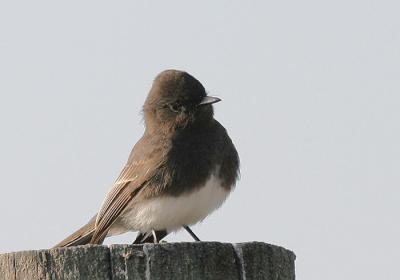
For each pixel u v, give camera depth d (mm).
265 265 8633
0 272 8414
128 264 8219
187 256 8328
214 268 8391
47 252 8281
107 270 8219
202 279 8312
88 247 8266
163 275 8234
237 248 8562
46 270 8234
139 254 8242
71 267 8219
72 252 8250
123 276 8195
